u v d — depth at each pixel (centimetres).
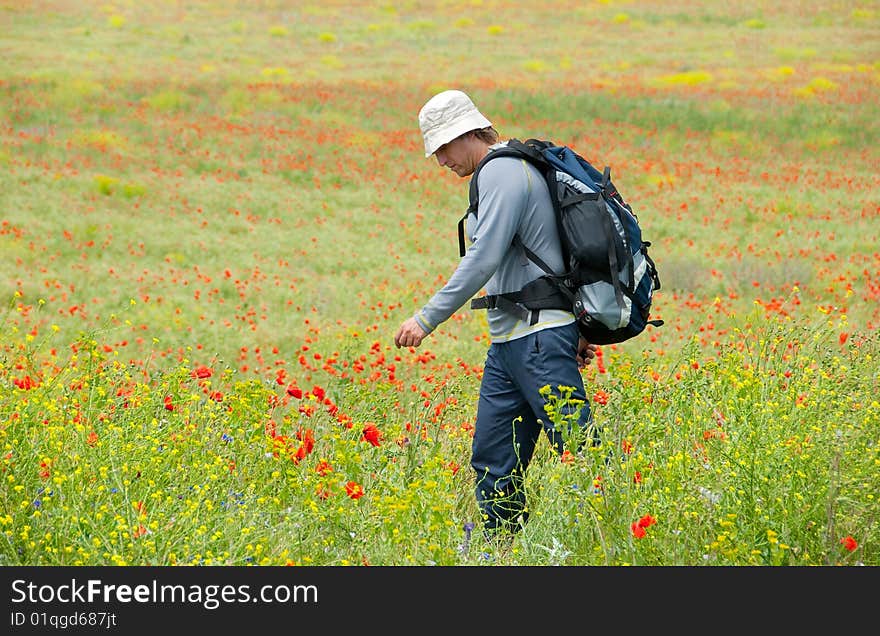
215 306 2311
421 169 4475
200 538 585
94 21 9512
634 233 745
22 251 2772
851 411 758
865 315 2095
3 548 598
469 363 1700
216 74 7288
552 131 5419
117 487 613
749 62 8369
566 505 649
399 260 2983
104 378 841
